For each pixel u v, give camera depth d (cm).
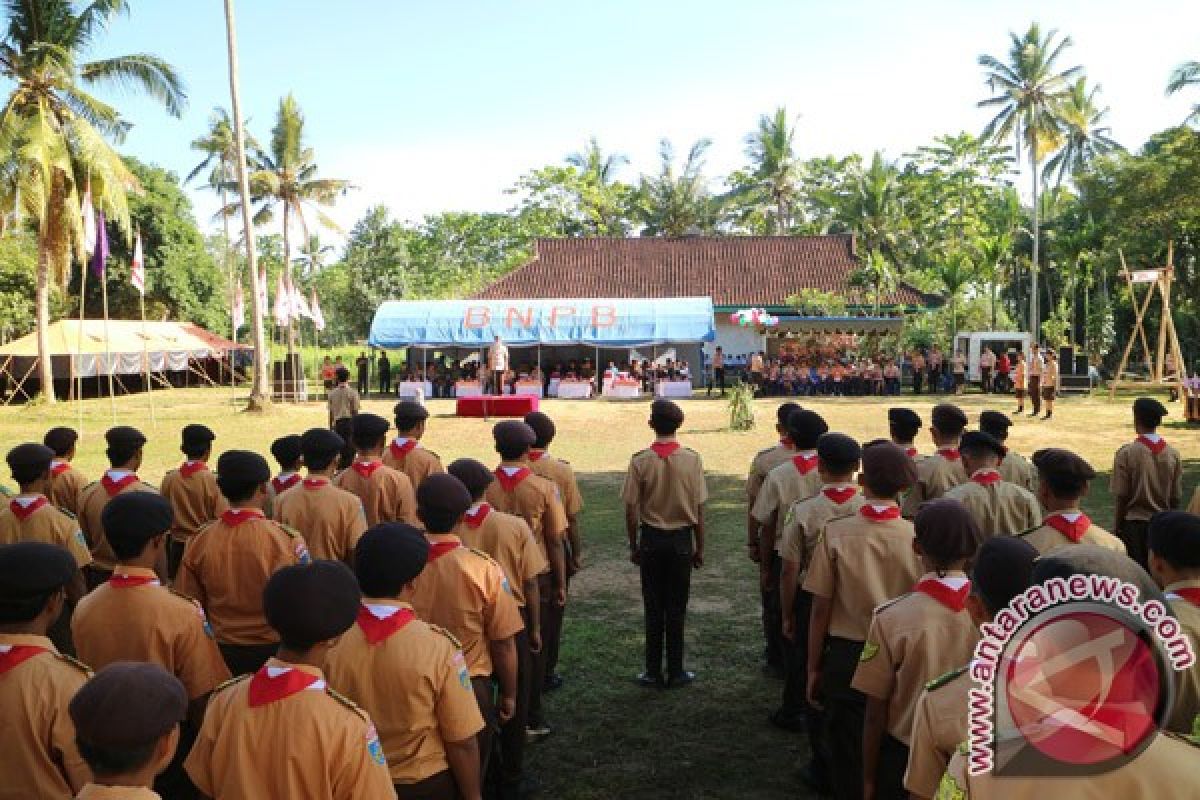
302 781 248
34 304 3822
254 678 260
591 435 1994
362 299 5372
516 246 6181
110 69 2453
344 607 258
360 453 612
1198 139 3419
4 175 2412
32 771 288
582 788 475
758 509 580
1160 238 3775
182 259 4612
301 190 4050
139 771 211
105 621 353
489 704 391
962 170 5538
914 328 3859
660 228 5200
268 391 2447
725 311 3809
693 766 498
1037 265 4344
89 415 2483
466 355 3575
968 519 330
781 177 5316
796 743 525
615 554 967
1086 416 2167
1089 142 4978
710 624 742
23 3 2358
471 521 464
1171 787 167
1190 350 3869
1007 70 4322
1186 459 1476
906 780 262
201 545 445
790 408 645
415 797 302
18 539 508
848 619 411
